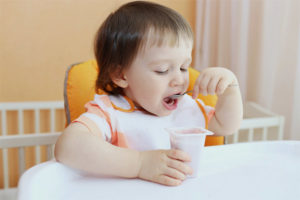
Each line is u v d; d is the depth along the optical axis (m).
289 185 0.51
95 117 0.66
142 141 0.71
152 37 0.63
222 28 1.75
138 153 0.54
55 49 1.71
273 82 1.50
